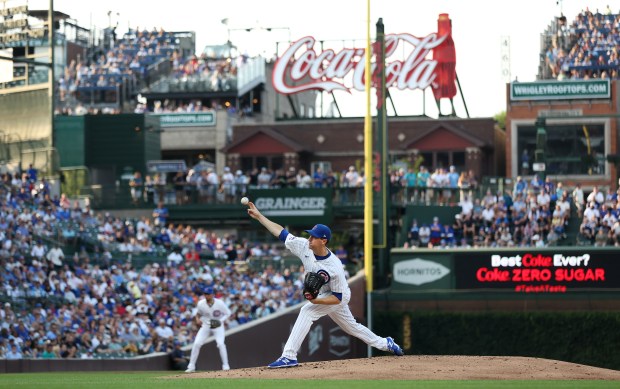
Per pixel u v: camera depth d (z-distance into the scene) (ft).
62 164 501.15
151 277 334.65
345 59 494.59
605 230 367.04
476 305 352.69
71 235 341.82
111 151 499.92
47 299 297.53
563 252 349.41
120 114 499.92
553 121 517.55
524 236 379.35
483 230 382.22
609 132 512.22
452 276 354.95
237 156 550.77
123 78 601.62
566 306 348.18
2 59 429.38
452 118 538.47
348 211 419.54
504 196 390.63
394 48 481.87
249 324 314.14
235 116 581.12
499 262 352.69
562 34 587.68
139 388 107.34
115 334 291.58
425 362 134.31
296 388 104.06
